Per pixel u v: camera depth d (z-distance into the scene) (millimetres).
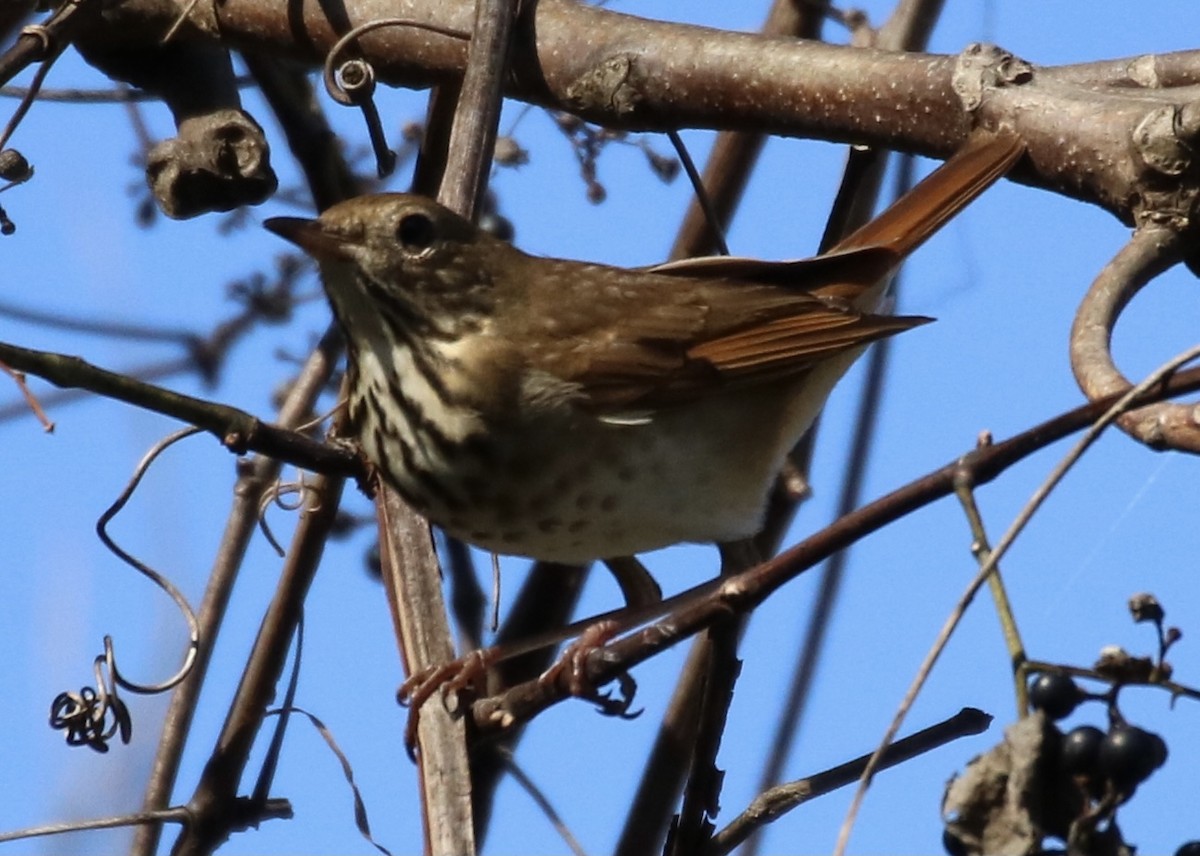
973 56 10352
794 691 9898
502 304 10070
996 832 6258
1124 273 8859
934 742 8469
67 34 10391
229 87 11656
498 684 10812
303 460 8266
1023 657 6410
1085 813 6188
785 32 12055
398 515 9773
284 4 11555
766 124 10906
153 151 11211
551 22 11273
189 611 9773
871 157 11117
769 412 10641
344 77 10961
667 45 11016
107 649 9758
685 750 10055
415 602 9336
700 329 10359
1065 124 9844
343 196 11914
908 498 6949
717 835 8586
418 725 8758
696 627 7637
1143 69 10438
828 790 8500
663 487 10219
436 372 9781
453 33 10727
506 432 9797
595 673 8023
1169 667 6352
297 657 10289
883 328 10438
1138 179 9312
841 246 10844
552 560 10367
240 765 10211
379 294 9859
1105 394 7898
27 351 7688
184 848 10070
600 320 10195
